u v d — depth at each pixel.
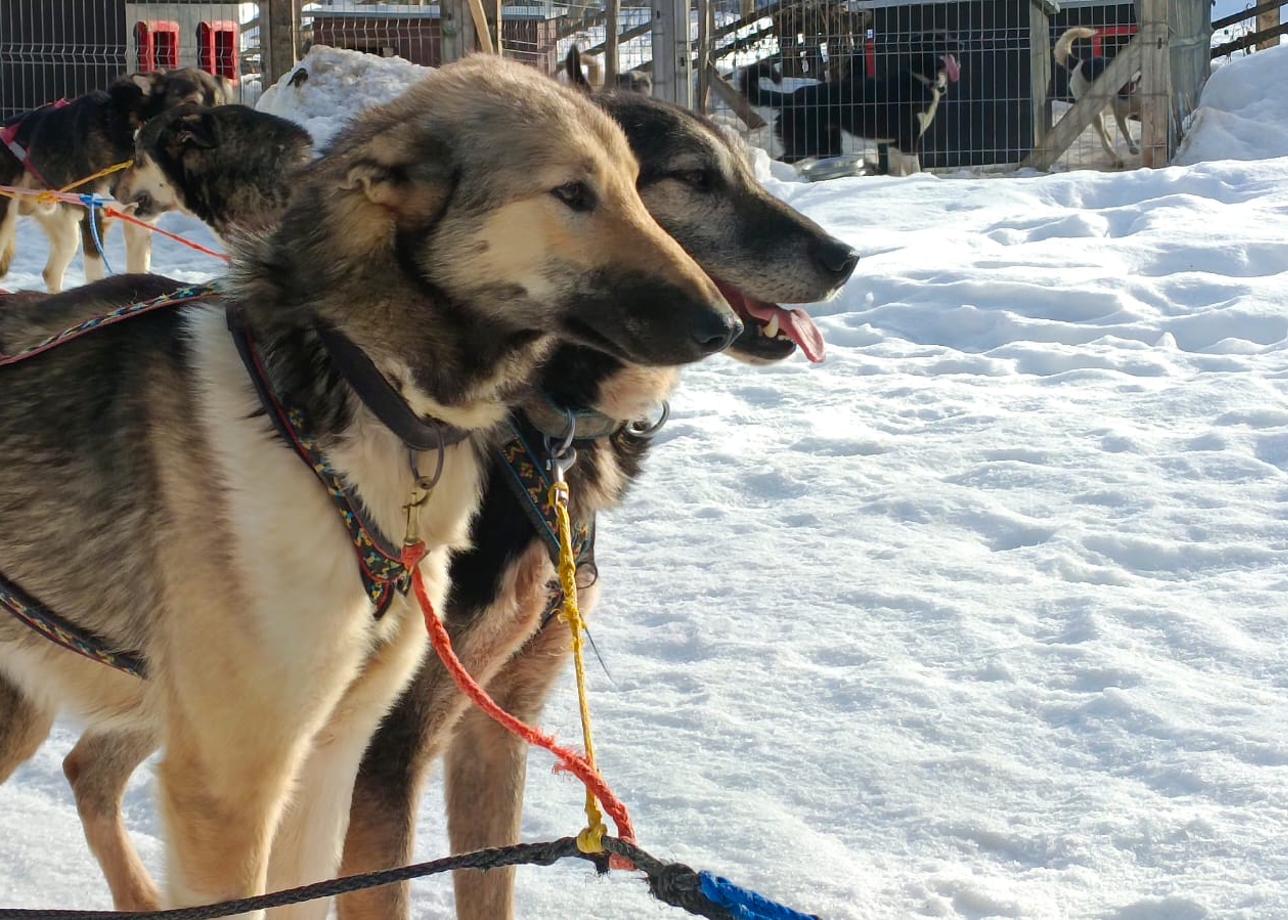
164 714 1.66
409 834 1.80
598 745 2.17
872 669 2.31
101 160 5.11
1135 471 2.92
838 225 5.38
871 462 3.06
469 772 1.88
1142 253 4.53
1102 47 7.14
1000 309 4.14
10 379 1.72
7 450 1.71
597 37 7.95
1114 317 4.02
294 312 1.63
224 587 1.62
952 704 2.22
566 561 1.68
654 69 6.63
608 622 2.49
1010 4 6.77
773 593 2.55
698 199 2.07
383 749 1.79
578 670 1.64
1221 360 3.62
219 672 1.63
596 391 1.82
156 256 5.62
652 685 2.31
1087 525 2.71
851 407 3.48
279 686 1.63
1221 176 5.55
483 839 1.88
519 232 1.62
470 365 1.66
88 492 1.68
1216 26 8.24
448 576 1.76
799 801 2.04
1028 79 6.80
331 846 1.75
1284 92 7.11
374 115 1.69
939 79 6.72
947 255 4.73
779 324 2.12
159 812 1.67
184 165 3.81
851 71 6.95
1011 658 2.31
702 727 2.20
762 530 2.79
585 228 1.63
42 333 1.78
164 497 1.64
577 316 1.64
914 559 2.64
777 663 2.34
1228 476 2.88
